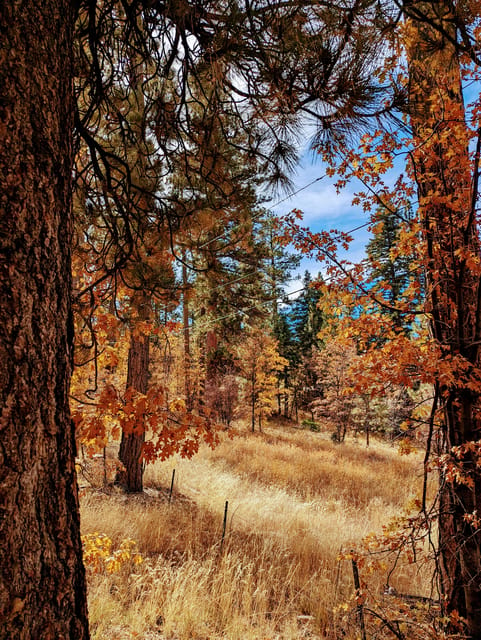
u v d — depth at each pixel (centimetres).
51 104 117
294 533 727
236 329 1770
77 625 115
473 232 346
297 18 195
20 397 103
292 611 488
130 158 298
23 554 101
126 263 280
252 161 297
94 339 246
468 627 314
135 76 251
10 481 99
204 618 443
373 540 366
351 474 1352
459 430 354
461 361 317
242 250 1044
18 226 105
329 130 261
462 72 304
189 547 599
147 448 252
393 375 334
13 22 107
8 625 96
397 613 352
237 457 1405
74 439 123
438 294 360
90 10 208
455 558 330
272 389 2336
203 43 218
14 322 103
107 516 645
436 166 350
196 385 2080
